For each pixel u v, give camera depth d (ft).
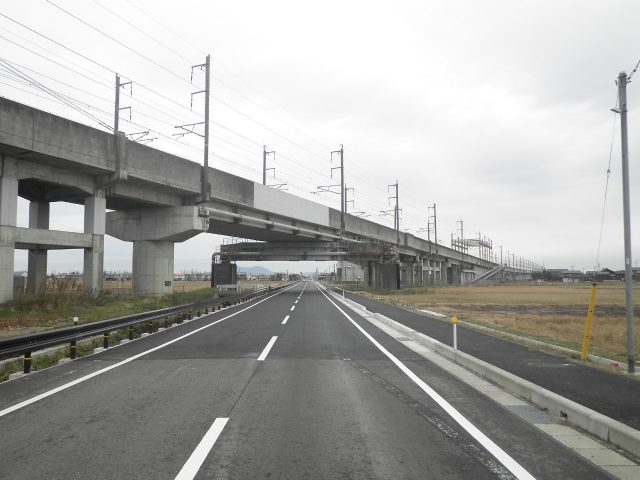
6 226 71.72
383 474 13.80
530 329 62.23
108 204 110.32
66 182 83.30
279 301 123.44
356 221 209.87
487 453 15.55
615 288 278.26
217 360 34.30
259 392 24.25
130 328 47.44
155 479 13.50
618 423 17.04
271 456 15.24
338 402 22.20
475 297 159.22
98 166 82.38
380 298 137.69
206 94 112.27
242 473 13.87
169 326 60.13
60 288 80.18
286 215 150.92
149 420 19.30
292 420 19.26
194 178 108.37
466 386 25.84
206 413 20.33
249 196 130.93
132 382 26.81
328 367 31.45
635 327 65.67
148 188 100.78
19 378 28.37
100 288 88.89
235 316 75.87
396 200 266.16
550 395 21.16
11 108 67.82
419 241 296.71
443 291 226.38
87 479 13.52
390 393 24.08
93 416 19.92
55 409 21.06
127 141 88.69
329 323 63.31
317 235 176.35
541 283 477.77
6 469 14.24
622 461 14.94
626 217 32.24
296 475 13.74
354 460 14.89
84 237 85.76
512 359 34.17
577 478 13.57
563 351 38.11
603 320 75.61
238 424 18.71
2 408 21.27
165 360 34.37
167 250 114.93
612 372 29.43
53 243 79.10
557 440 16.93
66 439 16.94
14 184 73.82
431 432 17.74
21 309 69.41
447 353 36.01
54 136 74.18
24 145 69.56
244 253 200.23
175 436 17.26
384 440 16.80
